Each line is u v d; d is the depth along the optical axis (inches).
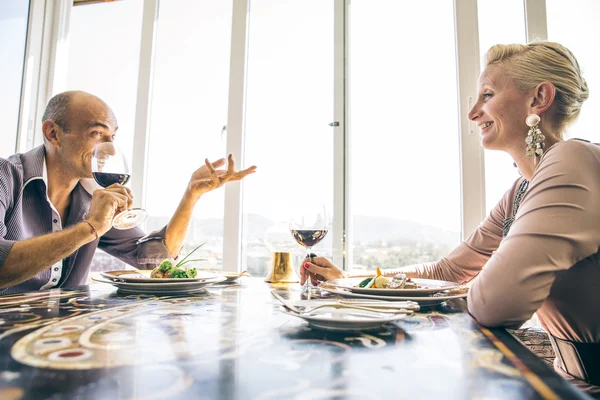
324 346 19.3
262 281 51.9
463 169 77.7
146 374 14.7
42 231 55.7
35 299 33.1
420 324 25.4
